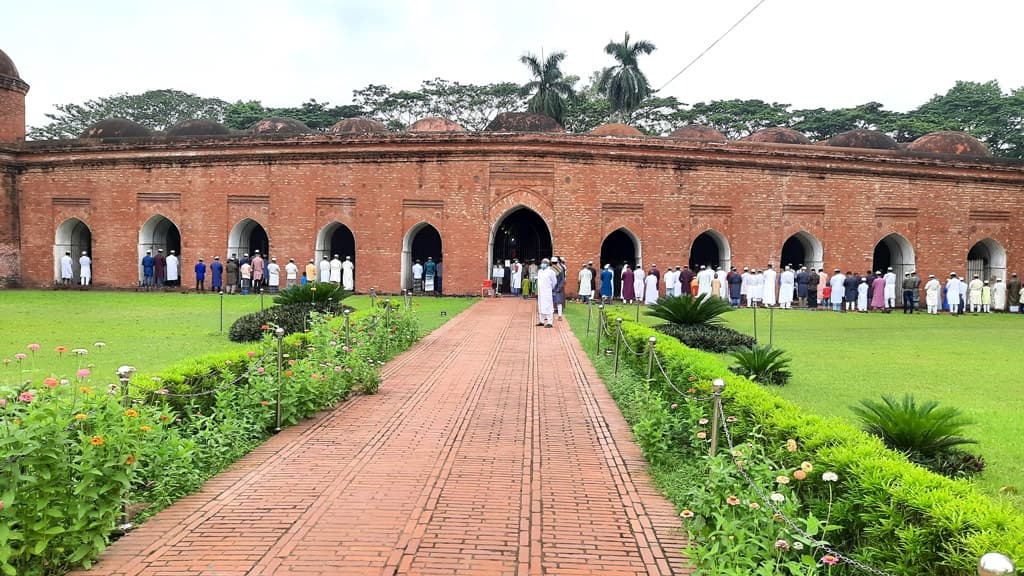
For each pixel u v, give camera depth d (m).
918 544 2.21
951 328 12.53
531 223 19.52
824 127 31.81
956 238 18.19
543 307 11.36
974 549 1.97
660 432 4.28
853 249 17.67
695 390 4.54
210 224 17.67
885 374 7.33
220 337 9.37
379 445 4.63
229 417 4.46
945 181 18.11
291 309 9.85
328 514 3.42
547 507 3.57
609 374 7.22
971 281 17.48
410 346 9.16
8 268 18.67
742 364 6.89
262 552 2.99
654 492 3.82
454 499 3.65
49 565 2.76
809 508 2.85
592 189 16.61
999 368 7.77
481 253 16.64
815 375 7.25
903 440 4.14
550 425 5.24
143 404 3.65
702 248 19.66
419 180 16.83
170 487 3.58
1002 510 2.21
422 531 3.23
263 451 4.48
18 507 2.61
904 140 31.47
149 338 9.19
